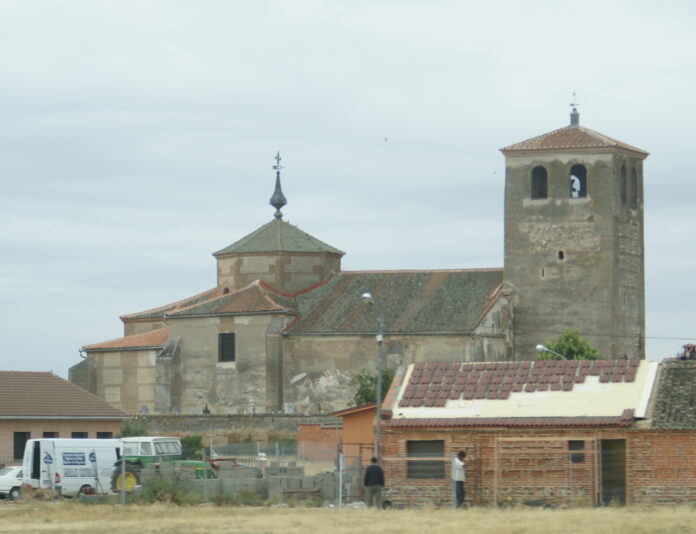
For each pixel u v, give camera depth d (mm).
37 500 83000
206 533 57438
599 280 136000
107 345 146375
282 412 132750
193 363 140375
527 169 138125
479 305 134750
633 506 67062
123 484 75188
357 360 134875
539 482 70312
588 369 74188
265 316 137875
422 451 72625
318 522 60469
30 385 108188
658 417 70188
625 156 138875
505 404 72875
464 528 56625
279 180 149875
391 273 143125
